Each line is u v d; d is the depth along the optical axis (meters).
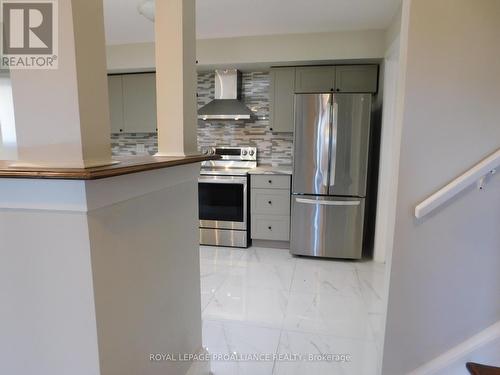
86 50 0.79
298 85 3.63
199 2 2.59
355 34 3.24
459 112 1.30
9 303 0.89
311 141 3.29
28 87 0.79
